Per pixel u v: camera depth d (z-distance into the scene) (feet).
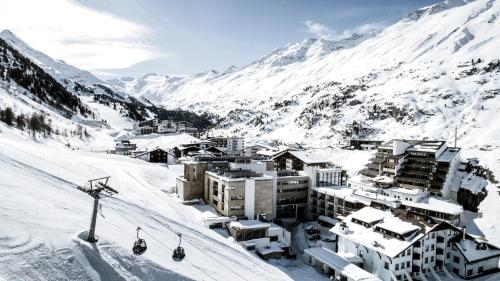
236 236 275.18
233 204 313.12
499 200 381.19
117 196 219.82
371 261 263.90
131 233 145.38
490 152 477.36
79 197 170.60
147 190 320.91
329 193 367.04
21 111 652.89
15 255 86.17
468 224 365.20
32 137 509.76
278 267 254.88
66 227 111.14
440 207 341.82
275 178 374.02
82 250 101.96
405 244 253.85
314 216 390.42
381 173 476.54
